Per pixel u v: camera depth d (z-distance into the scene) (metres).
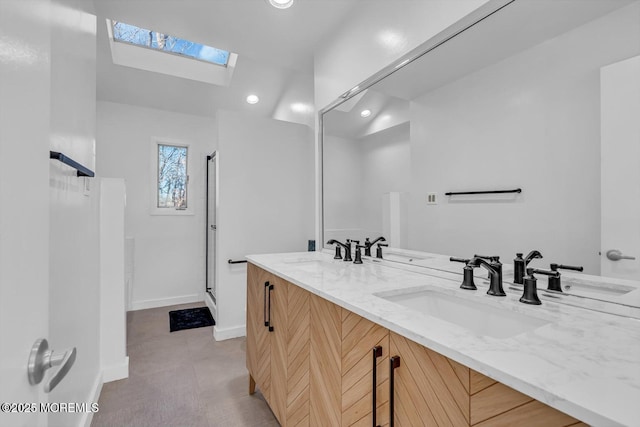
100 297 2.07
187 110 3.79
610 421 0.43
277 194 3.17
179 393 1.95
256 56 2.56
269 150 3.14
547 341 0.70
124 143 3.58
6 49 0.44
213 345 2.69
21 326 0.48
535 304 0.98
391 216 1.76
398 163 1.70
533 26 1.09
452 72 1.38
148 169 3.70
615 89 0.90
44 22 0.57
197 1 1.93
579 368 0.58
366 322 0.94
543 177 1.07
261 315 1.80
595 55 0.94
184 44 3.16
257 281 1.89
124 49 2.94
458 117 1.37
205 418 1.71
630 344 0.69
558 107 1.03
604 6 0.92
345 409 1.03
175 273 3.86
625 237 0.88
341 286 1.23
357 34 1.96
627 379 0.54
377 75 1.81
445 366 0.69
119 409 1.78
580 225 0.98
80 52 1.55
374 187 1.88
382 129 1.81
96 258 1.93
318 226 2.44
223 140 2.94
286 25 2.16
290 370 1.43
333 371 1.10
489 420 0.60
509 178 1.18
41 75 0.55
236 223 2.97
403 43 1.60
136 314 3.46
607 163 0.92
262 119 3.12
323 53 2.34
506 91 1.18
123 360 2.13
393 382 0.82
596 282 0.94
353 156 2.06
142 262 3.68
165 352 2.54
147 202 3.70
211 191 3.76
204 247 3.99
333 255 2.22
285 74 3.18
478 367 0.61
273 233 3.14
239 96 3.54
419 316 0.87
